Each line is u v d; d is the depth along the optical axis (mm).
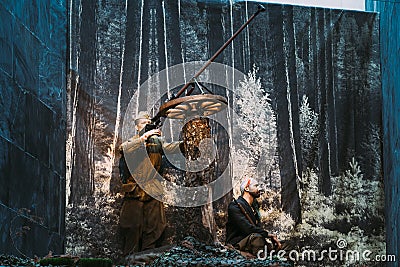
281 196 14039
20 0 12062
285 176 14133
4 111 11180
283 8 14812
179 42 14344
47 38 13031
